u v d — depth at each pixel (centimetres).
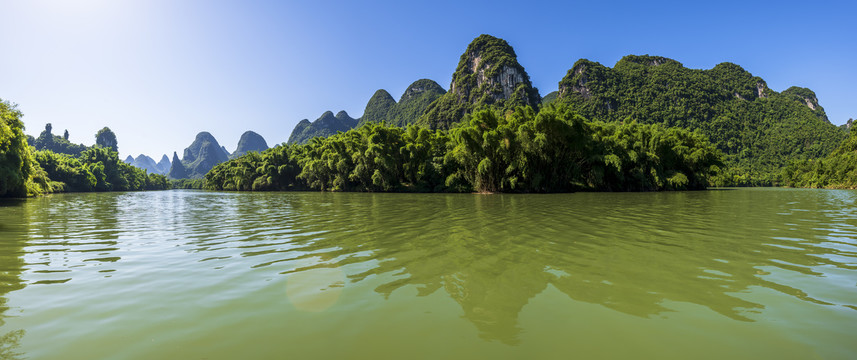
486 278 550
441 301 452
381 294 480
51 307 442
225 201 3347
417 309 425
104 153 11675
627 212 1650
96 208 2380
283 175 8431
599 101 15838
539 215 1529
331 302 452
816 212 1630
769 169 12031
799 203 2275
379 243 865
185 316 412
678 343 336
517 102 13800
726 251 746
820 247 786
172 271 613
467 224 1227
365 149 5878
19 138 3800
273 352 326
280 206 2439
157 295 486
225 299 467
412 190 5572
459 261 665
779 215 1490
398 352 323
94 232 1136
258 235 1033
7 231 1169
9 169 3625
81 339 355
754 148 14350
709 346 329
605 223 1233
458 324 382
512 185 4241
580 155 4444
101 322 396
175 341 350
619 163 4234
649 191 4653
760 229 1070
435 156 5378
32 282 550
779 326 369
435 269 607
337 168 6309
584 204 2233
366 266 634
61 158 9238
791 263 638
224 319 402
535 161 4312
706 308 422
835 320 381
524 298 461
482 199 3048
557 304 438
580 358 308
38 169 5444
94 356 322
